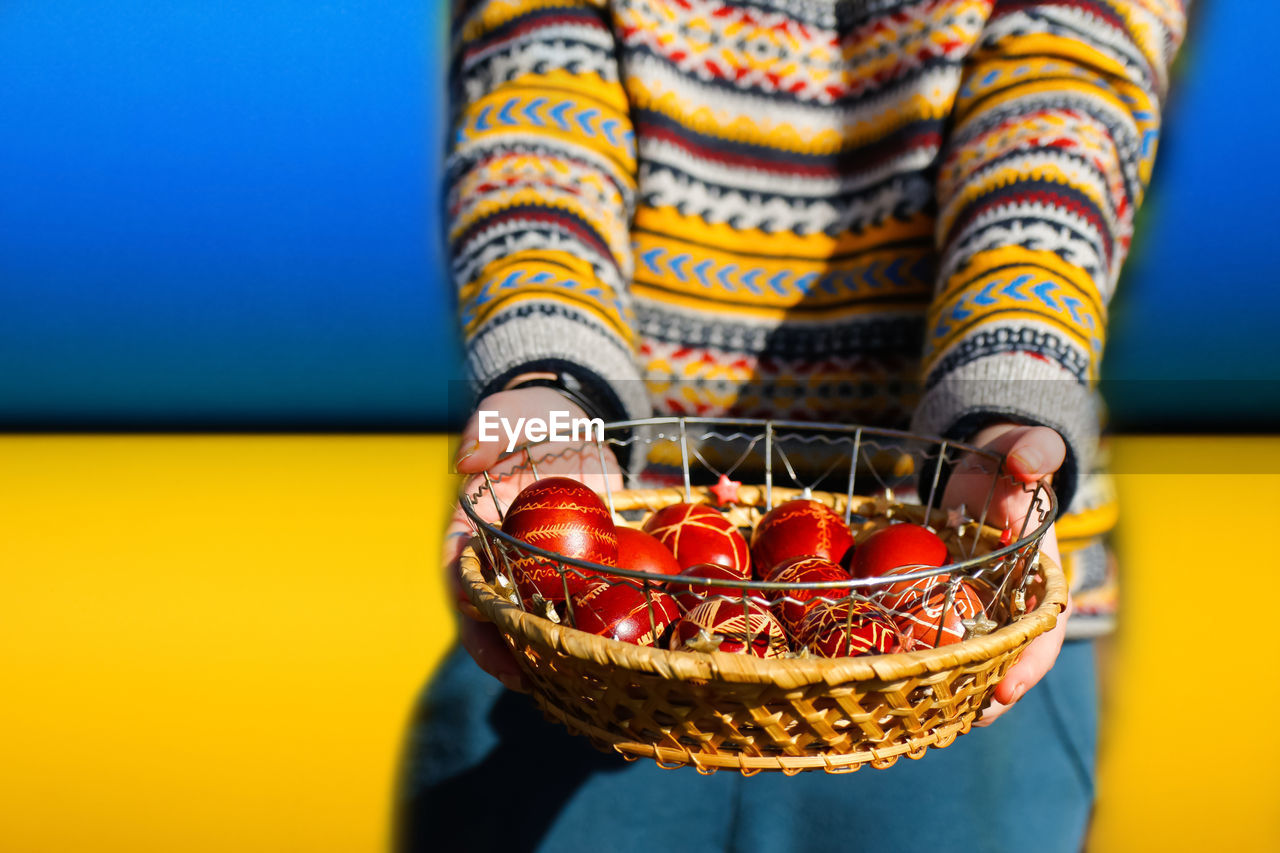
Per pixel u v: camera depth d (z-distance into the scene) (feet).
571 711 2.91
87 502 8.36
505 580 2.98
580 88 3.69
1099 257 3.40
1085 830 3.55
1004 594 3.05
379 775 4.48
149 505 8.24
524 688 3.02
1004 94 3.57
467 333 3.43
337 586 6.44
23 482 9.03
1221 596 5.74
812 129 3.71
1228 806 3.94
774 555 3.27
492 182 3.62
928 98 3.59
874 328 3.74
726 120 3.70
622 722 2.83
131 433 11.13
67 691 5.13
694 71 3.68
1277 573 6.04
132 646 5.64
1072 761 3.52
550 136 3.66
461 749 3.61
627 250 3.71
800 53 3.68
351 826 4.22
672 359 3.81
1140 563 6.18
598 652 2.75
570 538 3.08
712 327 3.79
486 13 3.79
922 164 3.63
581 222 3.56
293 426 10.97
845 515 3.41
